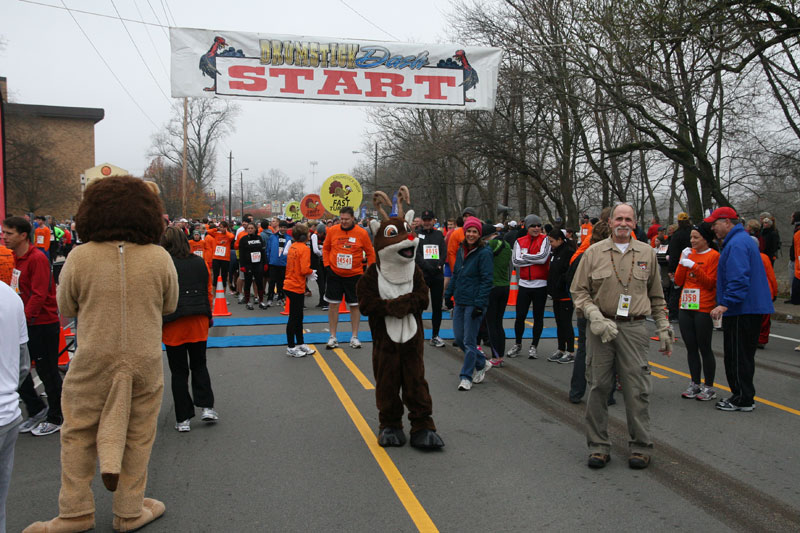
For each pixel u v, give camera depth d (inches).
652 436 206.8
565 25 636.1
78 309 135.9
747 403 235.5
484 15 749.9
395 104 413.4
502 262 300.5
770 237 479.8
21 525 142.3
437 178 1286.9
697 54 545.0
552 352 348.5
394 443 195.0
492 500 155.8
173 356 205.5
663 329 179.2
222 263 569.9
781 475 173.5
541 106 731.4
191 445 195.6
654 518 146.3
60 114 2048.5
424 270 349.7
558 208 908.6
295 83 398.6
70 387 133.3
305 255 325.7
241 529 139.7
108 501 155.4
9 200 1654.8
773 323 460.8
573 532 138.9
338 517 145.9
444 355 340.5
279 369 301.1
